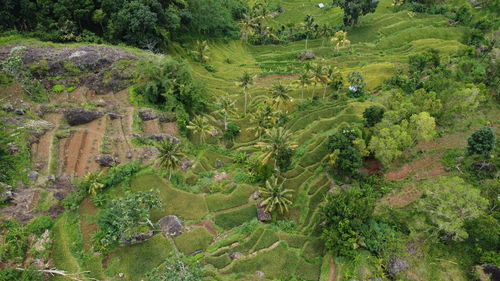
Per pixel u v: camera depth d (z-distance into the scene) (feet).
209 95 281.74
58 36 257.75
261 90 292.20
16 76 213.66
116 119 221.05
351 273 147.54
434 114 205.57
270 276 153.48
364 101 264.72
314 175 203.51
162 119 231.71
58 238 155.12
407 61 315.58
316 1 509.76
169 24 297.53
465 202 140.56
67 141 195.62
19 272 136.56
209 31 383.45
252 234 170.30
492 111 227.20
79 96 231.50
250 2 505.66
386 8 445.37
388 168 197.47
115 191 182.39
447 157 196.13
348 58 341.62
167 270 139.95
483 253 143.54
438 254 151.23
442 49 321.73
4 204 152.76
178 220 171.01
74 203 167.73
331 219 159.33
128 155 197.67
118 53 256.11
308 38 399.24
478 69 260.21
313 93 272.31
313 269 156.35
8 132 180.55
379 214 167.53
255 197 189.57
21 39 246.47
